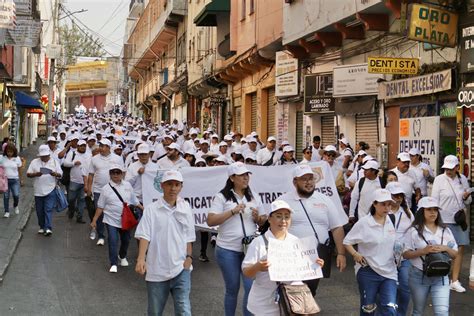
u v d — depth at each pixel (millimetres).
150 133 30219
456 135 14734
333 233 7496
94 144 19281
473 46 13734
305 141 24078
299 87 23969
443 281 7434
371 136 19312
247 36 28234
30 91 36844
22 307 9375
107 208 11758
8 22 16281
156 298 7195
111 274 11570
